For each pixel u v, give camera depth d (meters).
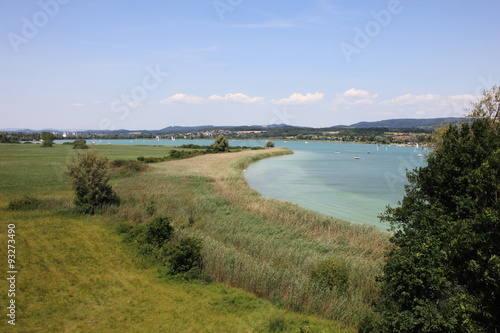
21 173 46.00
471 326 8.55
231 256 17.66
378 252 20.19
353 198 41.34
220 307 13.47
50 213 25.34
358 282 15.32
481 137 12.38
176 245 17.41
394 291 10.89
